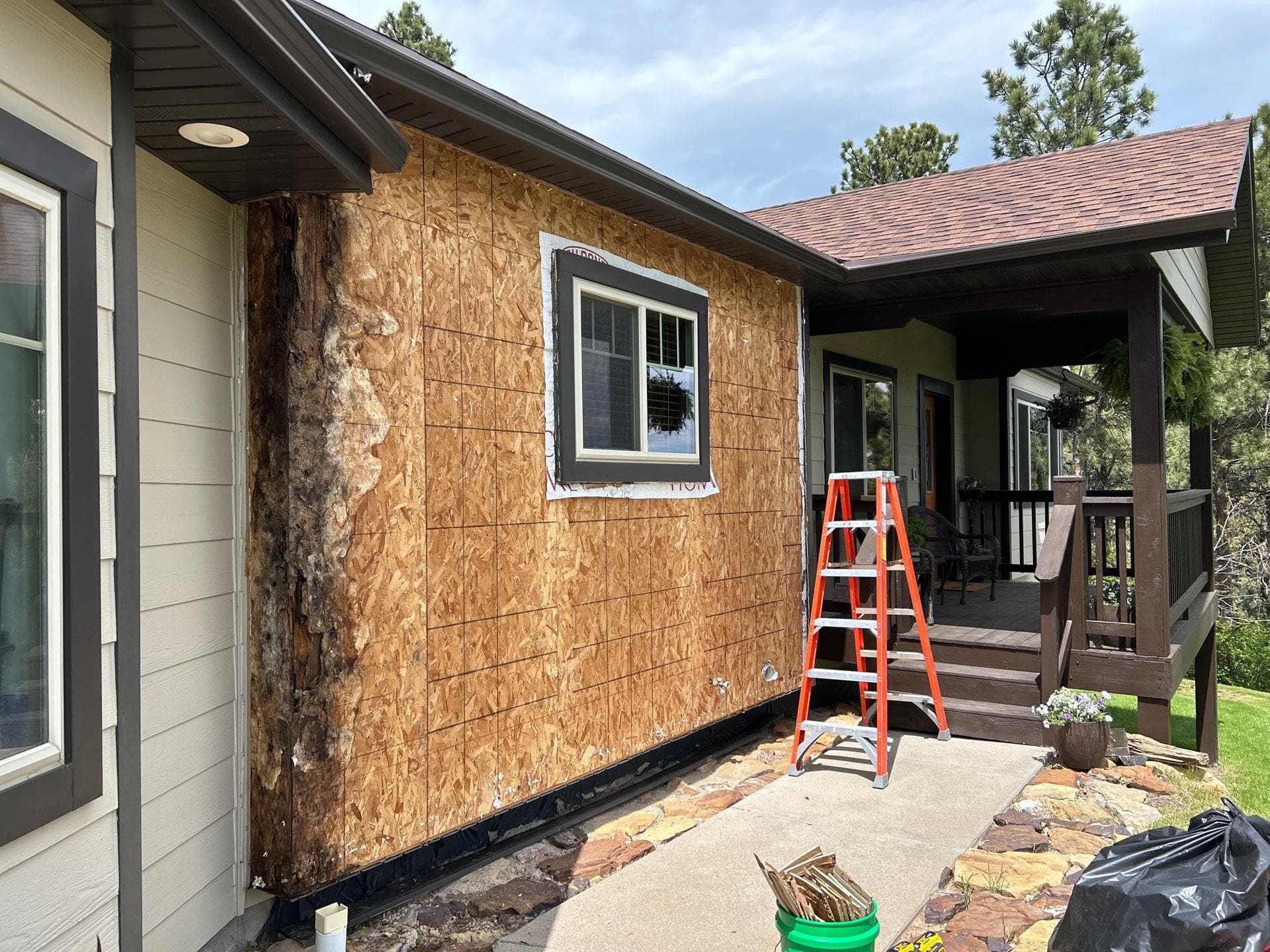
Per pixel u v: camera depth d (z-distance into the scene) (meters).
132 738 2.23
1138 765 5.57
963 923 3.41
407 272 3.64
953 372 11.14
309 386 3.25
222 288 3.25
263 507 3.29
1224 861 2.50
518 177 4.25
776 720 6.80
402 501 3.59
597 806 4.89
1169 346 6.93
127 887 2.20
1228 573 15.68
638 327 5.09
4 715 1.89
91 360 2.09
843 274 6.56
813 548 6.98
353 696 3.37
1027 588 10.29
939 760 5.46
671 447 5.36
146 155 2.80
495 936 3.43
